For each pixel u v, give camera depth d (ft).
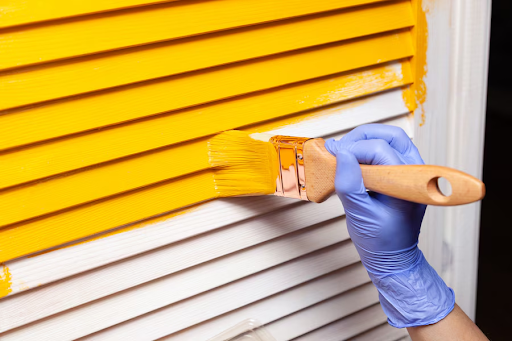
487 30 4.07
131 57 3.06
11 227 3.01
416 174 2.32
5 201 2.94
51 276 3.18
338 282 4.23
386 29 3.78
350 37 3.67
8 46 2.74
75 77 2.94
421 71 4.03
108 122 3.07
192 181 3.46
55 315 3.32
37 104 2.90
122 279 3.42
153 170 3.30
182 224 3.50
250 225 3.74
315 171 2.90
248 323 3.81
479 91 4.21
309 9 3.45
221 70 3.34
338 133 3.93
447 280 4.75
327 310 4.26
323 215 3.95
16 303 3.16
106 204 3.23
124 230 3.34
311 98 3.69
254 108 3.52
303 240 3.96
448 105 4.20
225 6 3.21
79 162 3.06
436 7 3.87
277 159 3.09
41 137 2.93
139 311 3.53
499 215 10.95
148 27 3.04
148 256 3.47
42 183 3.02
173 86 3.22
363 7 3.70
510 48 17.07
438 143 4.28
